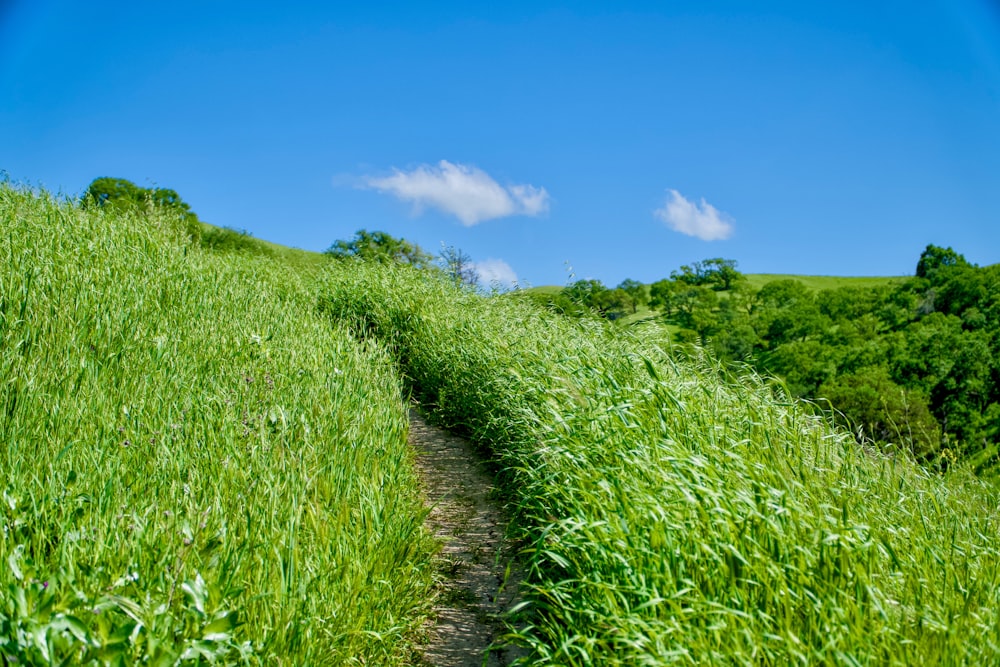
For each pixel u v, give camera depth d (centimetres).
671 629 258
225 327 723
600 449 424
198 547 298
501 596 426
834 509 337
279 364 664
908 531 343
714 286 5719
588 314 811
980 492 449
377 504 439
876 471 441
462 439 735
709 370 583
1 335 536
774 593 276
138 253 857
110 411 452
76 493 322
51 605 216
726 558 302
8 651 200
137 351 575
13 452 357
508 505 540
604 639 285
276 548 318
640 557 312
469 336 823
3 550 256
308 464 459
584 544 338
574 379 548
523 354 679
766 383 521
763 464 375
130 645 220
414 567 412
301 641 288
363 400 643
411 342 947
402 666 349
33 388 446
